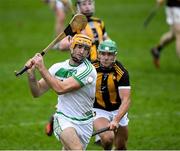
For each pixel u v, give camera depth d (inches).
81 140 893.8
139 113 1304.1
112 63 954.1
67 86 861.2
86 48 874.8
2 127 1203.2
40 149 1093.1
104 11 2716.5
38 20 2500.0
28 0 2997.0
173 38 1684.3
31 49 1964.8
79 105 879.7
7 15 2620.6
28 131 1184.8
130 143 1126.4
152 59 1846.7
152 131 1192.2
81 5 1143.6
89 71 872.9
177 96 1439.5
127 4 2896.2
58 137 885.2
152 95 1444.4
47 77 855.1
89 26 1147.3
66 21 2127.2
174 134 1176.2
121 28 2347.4
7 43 2063.2
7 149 1086.4
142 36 2202.3
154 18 2559.1
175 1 1581.0
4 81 1561.3
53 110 1325.0
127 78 953.5
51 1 1973.4
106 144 960.9
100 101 978.7
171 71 1700.3
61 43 1131.9
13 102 1380.4
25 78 1593.3
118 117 925.8
